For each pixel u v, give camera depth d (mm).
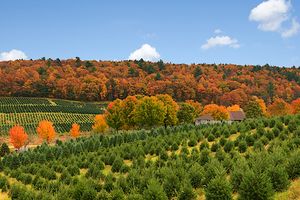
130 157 42969
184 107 103062
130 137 56906
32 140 105062
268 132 37719
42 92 173625
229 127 48406
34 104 159000
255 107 114000
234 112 117750
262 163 21297
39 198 25703
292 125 38906
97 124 104000
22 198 27719
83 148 55875
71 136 110750
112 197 23031
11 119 134125
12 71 184125
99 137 61938
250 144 36688
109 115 93000
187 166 28031
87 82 177125
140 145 45031
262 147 31938
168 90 167750
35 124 129000
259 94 166125
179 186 22688
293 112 105938
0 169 51562
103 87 175250
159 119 87250
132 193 23094
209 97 166625
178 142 45188
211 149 37125
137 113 87500
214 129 47469
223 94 164000
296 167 21594
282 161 22359
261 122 47531
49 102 165625
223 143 39031
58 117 141500
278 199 18422
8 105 153375
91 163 39594
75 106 163000
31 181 39844
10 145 97125
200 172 24094
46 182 32719
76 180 33250
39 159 51562
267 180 18453
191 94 166875
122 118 92125
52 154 52875
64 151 53562
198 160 30922
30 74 182250
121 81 178625
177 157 33031
